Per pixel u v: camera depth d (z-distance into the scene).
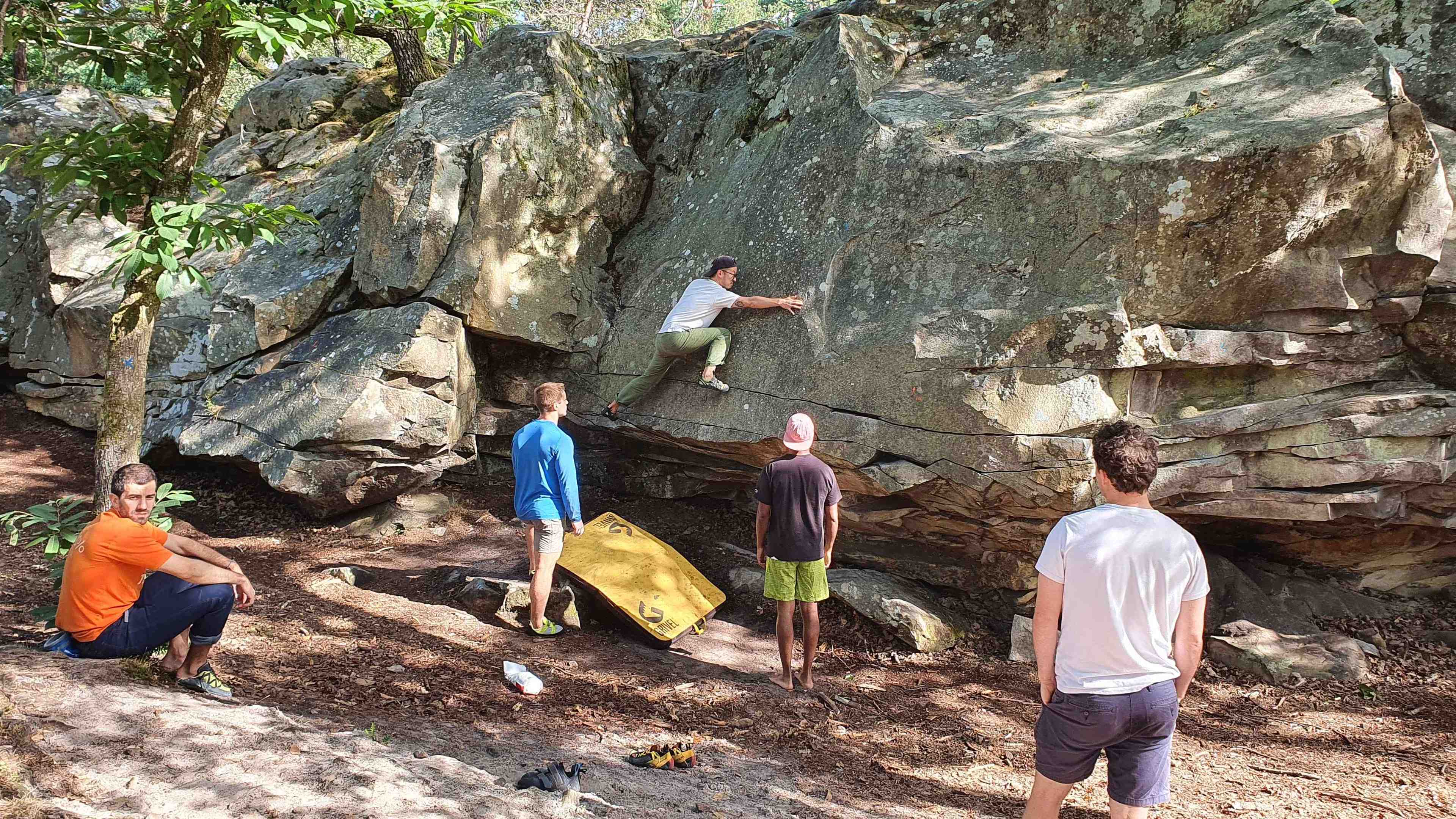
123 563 4.14
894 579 7.33
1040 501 6.07
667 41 10.16
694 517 8.37
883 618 6.71
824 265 7.02
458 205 7.78
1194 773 4.96
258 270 8.59
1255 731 5.51
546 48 8.29
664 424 7.62
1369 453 5.81
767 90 8.29
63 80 16.94
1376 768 5.04
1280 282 5.81
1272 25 6.48
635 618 6.38
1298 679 6.07
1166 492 6.11
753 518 8.34
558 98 8.21
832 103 7.50
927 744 5.34
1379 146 5.43
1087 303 5.94
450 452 7.94
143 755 3.34
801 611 6.29
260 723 3.93
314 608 6.30
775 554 5.83
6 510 7.86
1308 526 6.68
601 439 8.69
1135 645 3.02
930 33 7.80
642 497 8.65
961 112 7.04
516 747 4.54
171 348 8.66
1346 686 6.02
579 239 8.45
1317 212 5.61
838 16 7.74
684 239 8.23
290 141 10.60
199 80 5.18
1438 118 6.23
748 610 7.10
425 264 7.68
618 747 4.82
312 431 7.40
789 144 7.70
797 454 5.77
